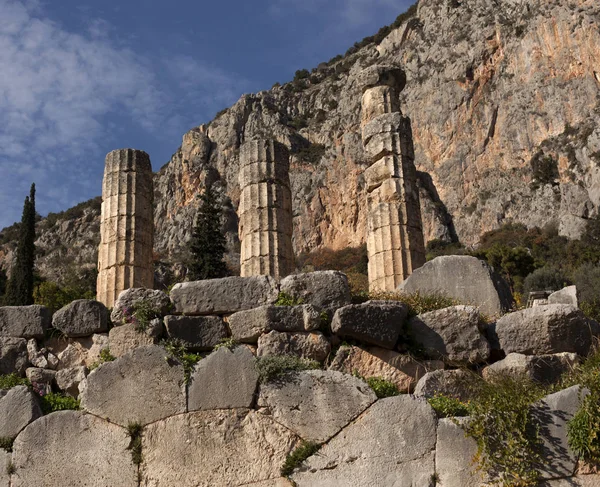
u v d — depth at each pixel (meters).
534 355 10.73
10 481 10.40
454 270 13.45
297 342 10.86
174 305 11.45
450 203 99.12
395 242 18.61
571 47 95.12
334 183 101.62
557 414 9.03
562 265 65.81
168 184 111.44
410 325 11.19
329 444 9.72
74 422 10.58
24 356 12.11
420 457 9.30
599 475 8.66
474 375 10.49
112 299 19.19
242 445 10.01
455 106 103.25
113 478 10.20
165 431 10.29
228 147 111.81
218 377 10.42
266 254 19.02
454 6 113.94
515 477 8.77
